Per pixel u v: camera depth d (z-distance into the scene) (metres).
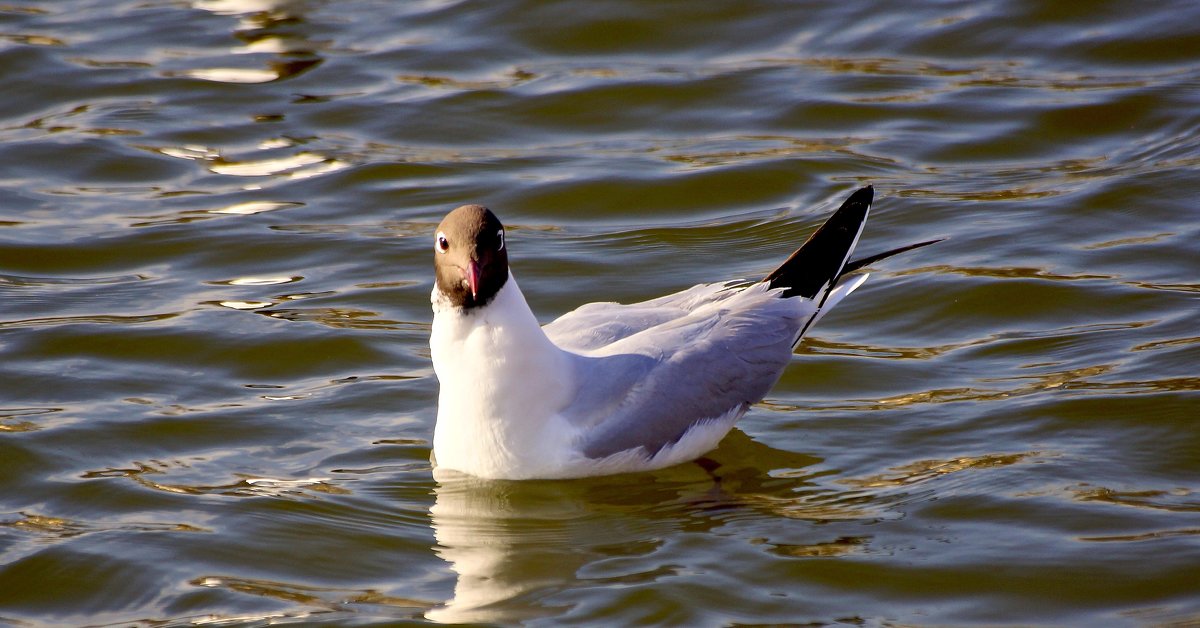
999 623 9.27
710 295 12.50
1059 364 12.77
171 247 15.33
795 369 13.05
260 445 11.85
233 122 18.27
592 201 16.42
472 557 10.24
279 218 15.94
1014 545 10.11
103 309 14.07
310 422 12.22
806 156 17.11
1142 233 15.05
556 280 14.70
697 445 11.58
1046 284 14.02
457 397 11.04
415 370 13.08
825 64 19.45
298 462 11.58
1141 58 19.08
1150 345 12.88
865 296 14.26
